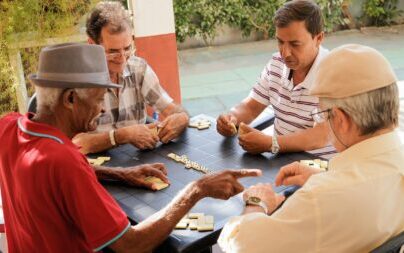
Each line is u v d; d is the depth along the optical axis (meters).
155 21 3.69
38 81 1.30
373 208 1.20
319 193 1.20
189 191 1.51
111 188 1.81
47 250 1.37
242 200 1.65
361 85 1.19
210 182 1.54
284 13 2.16
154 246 1.40
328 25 8.03
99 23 2.20
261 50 7.36
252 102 2.65
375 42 7.35
